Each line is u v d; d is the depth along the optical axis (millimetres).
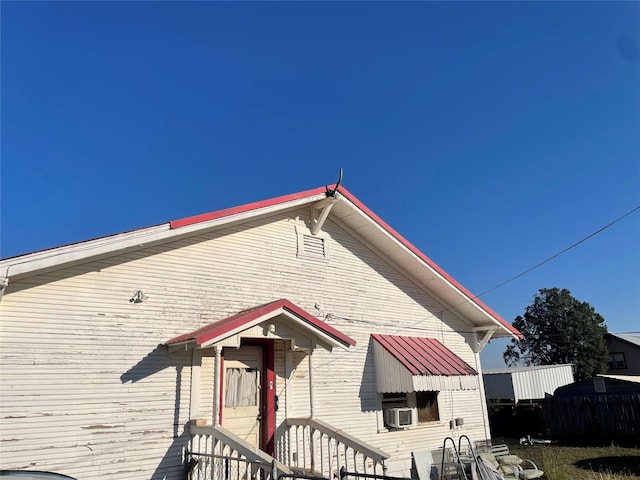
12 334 6406
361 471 9703
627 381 21016
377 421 10438
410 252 11445
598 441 19953
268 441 8500
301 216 10398
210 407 7973
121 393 7117
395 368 10305
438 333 12547
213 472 6590
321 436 8188
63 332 6816
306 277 10078
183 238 8406
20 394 6309
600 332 51781
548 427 22672
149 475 7062
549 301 56344
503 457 12688
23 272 6137
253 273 9203
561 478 11742
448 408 12180
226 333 7113
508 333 13461
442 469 10203
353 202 10531
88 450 6648
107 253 7281
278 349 9195
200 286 8398
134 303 7582
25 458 6164
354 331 10688
